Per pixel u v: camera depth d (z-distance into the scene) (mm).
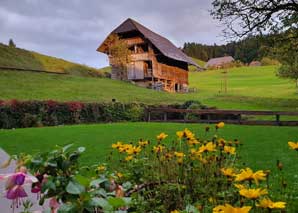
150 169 2666
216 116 17609
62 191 1471
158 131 11781
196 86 48375
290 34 12578
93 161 6574
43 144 9164
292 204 2182
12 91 21047
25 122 14812
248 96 30875
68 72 36812
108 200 1425
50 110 15781
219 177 2371
